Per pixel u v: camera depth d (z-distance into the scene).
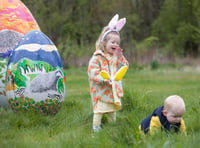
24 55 6.55
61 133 5.29
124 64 6.11
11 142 4.61
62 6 26.44
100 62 5.89
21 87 6.41
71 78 17.69
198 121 5.16
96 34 26.72
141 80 16.09
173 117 4.68
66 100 8.46
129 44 27.64
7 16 7.30
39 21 21.20
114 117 6.00
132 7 34.31
